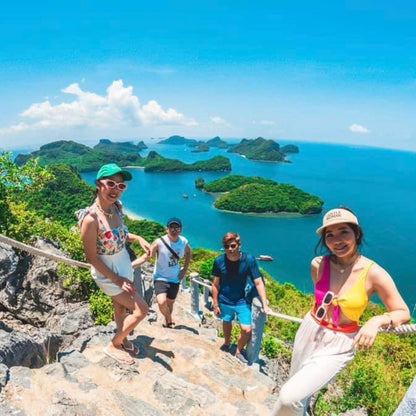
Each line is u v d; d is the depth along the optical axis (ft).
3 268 23.34
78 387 10.10
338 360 8.08
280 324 35.37
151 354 14.24
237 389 13.03
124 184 10.36
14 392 9.02
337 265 8.45
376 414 18.83
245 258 15.70
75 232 28.53
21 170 33.32
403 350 33.35
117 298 11.41
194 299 24.70
